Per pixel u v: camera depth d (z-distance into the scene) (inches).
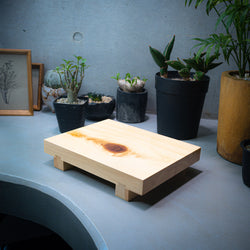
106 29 93.3
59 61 99.7
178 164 57.7
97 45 95.6
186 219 50.6
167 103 77.2
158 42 91.2
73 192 56.5
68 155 60.4
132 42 93.0
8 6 95.8
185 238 46.3
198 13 85.6
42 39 98.0
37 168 64.2
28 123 88.0
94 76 99.2
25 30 97.9
